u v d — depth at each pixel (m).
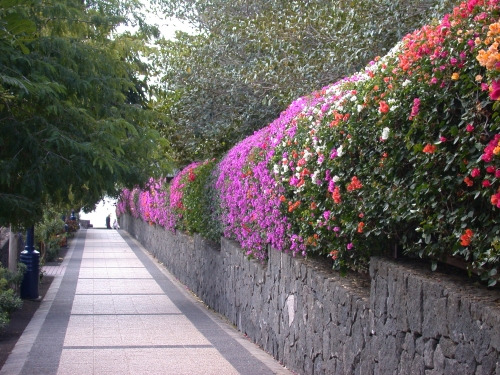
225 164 11.59
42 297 14.03
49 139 7.50
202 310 12.64
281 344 7.63
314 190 6.34
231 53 13.82
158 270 20.97
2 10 5.93
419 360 4.23
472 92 3.70
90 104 8.92
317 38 11.21
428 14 8.75
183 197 16.66
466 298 3.71
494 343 3.39
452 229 4.10
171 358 7.61
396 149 4.62
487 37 3.50
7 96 7.29
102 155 7.91
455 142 3.83
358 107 5.23
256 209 8.76
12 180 7.87
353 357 5.39
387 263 4.86
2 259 14.22
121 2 10.17
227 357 7.77
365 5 9.59
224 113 14.00
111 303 13.24
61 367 7.00
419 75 4.32
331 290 5.97
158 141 10.14
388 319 4.74
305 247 6.95
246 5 13.73
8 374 6.63
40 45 8.00
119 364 7.20
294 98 11.02
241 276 10.02
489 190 3.52
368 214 5.09
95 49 8.97
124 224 47.56
